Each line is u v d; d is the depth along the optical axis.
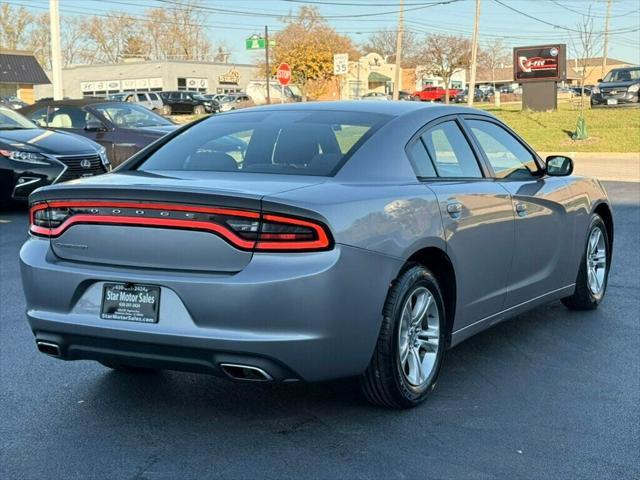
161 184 3.75
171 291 3.58
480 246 4.55
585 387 4.56
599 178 16.98
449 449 3.71
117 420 4.09
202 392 4.50
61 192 3.86
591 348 5.31
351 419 4.07
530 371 4.84
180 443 3.80
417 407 4.23
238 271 3.51
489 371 4.84
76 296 3.79
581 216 5.82
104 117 14.41
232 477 3.44
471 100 41.31
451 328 4.45
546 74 31.70
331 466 3.53
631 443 3.78
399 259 3.85
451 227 4.27
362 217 3.70
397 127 4.41
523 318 6.07
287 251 3.49
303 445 3.76
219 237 3.54
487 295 4.72
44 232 3.97
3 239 9.56
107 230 3.76
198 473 3.48
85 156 11.55
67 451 3.72
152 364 3.73
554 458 3.61
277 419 4.08
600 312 6.24
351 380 4.64
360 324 3.67
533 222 5.14
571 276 5.80
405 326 4.05
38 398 4.41
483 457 3.62
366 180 4.02
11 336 5.62
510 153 5.34
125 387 4.59
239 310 3.45
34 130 12.04
